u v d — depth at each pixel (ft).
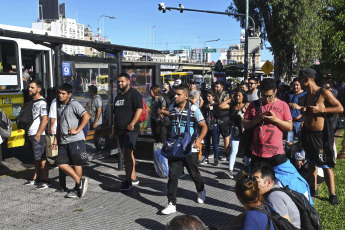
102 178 21.58
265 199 9.18
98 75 23.73
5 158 28.45
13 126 26.78
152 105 24.18
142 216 15.33
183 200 17.37
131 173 18.98
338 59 40.63
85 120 17.42
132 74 27.84
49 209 16.16
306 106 16.44
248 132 14.02
